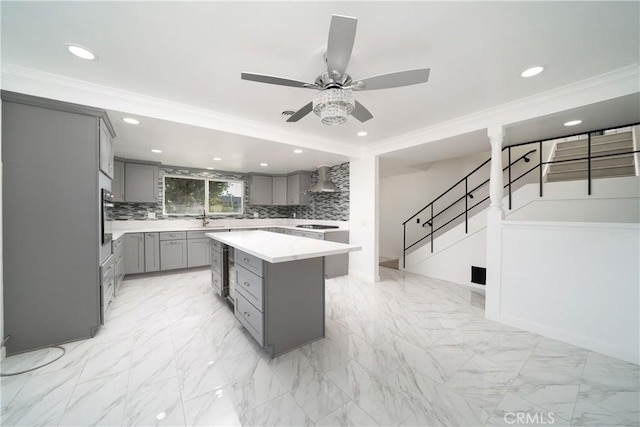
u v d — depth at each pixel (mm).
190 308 3025
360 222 4508
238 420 1418
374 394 1624
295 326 2164
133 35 1589
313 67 1944
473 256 4043
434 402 1557
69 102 2121
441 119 3025
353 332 2467
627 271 1984
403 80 1567
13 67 1907
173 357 2016
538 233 2418
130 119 2537
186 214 5539
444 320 2738
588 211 3146
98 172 2273
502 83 2178
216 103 2605
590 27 1496
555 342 2262
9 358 1959
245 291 2314
